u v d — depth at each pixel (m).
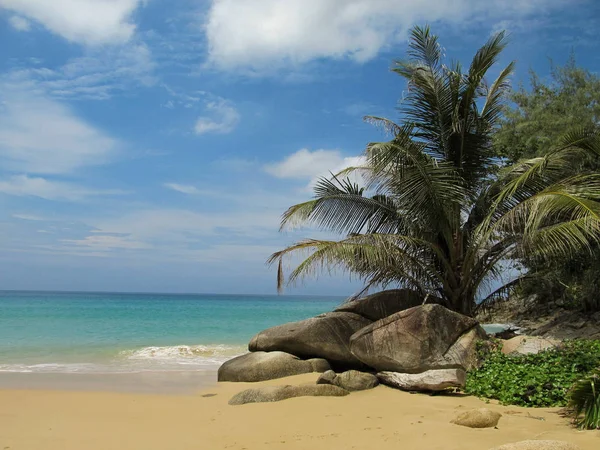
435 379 8.59
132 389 9.77
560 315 19.22
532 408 7.16
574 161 12.27
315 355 11.44
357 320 11.78
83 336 20.80
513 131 19.98
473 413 6.16
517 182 10.61
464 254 12.38
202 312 43.38
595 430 5.55
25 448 5.59
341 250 11.09
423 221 12.15
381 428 6.20
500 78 13.02
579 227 10.32
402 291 12.52
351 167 13.07
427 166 11.43
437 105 12.98
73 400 8.49
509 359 9.36
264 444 5.64
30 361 13.95
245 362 10.90
